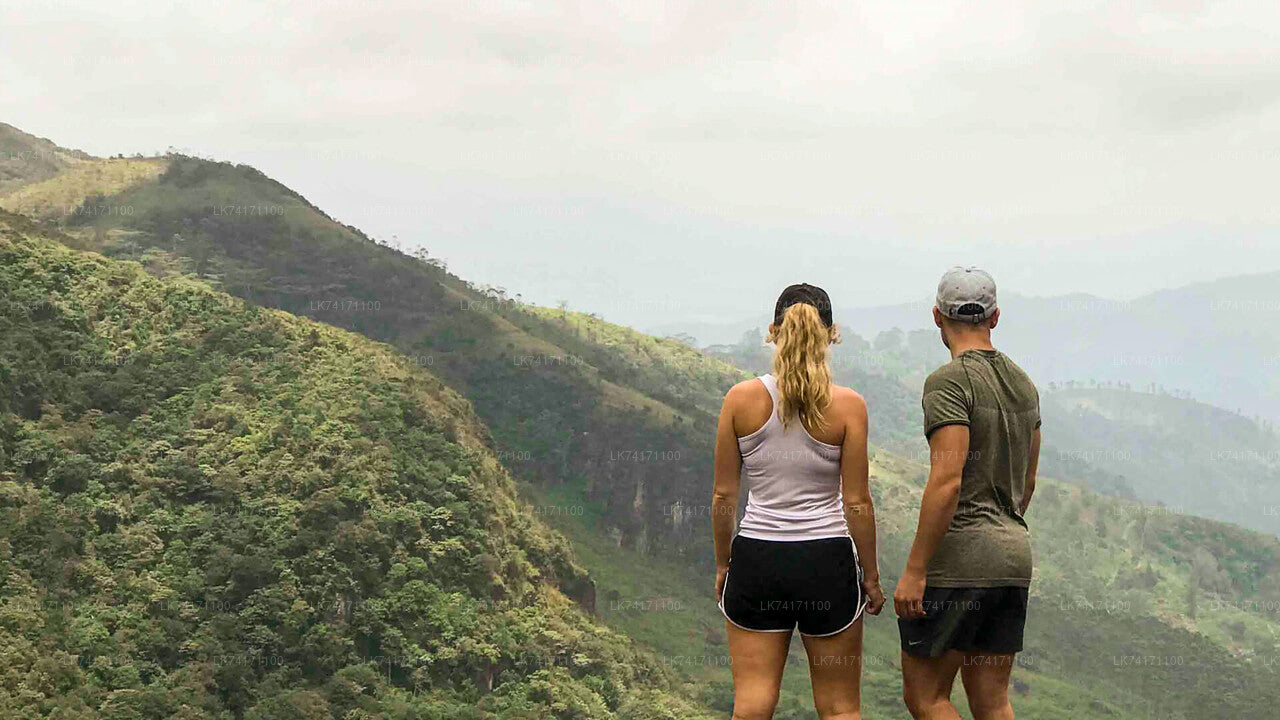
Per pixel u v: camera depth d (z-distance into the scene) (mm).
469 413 104750
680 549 156500
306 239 187375
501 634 76625
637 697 84312
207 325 98875
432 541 80125
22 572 66125
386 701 66812
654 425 165750
